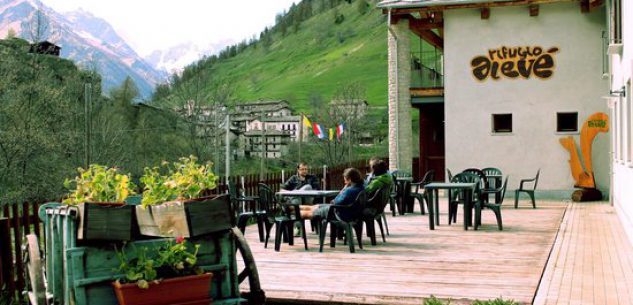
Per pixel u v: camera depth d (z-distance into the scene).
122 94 51.81
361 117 54.12
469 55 19.80
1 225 6.83
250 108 79.69
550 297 6.20
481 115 19.69
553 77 19.19
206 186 5.13
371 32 173.12
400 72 20.83
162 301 4.52
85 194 4.97
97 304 4.50
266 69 175.38
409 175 16.27
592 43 18.94
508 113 19.50
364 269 7.89
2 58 34.19
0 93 32.88
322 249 9.41
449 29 19.97
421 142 24.81
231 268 4.98
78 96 41.91
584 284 6.82
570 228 11.84
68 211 4.59
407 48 20.88
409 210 15.02
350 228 9.17
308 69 159.00
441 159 24.55
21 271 7.05
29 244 5.55
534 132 19.30
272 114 77.25
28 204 7.26
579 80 19.02
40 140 32.38
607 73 17.69
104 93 50.88
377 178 9.92
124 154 41.66
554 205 16.92
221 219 4.89
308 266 8.13
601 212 14.88
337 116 52.25
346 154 48.41
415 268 7.92
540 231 11.46
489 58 19.62
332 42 180.62
